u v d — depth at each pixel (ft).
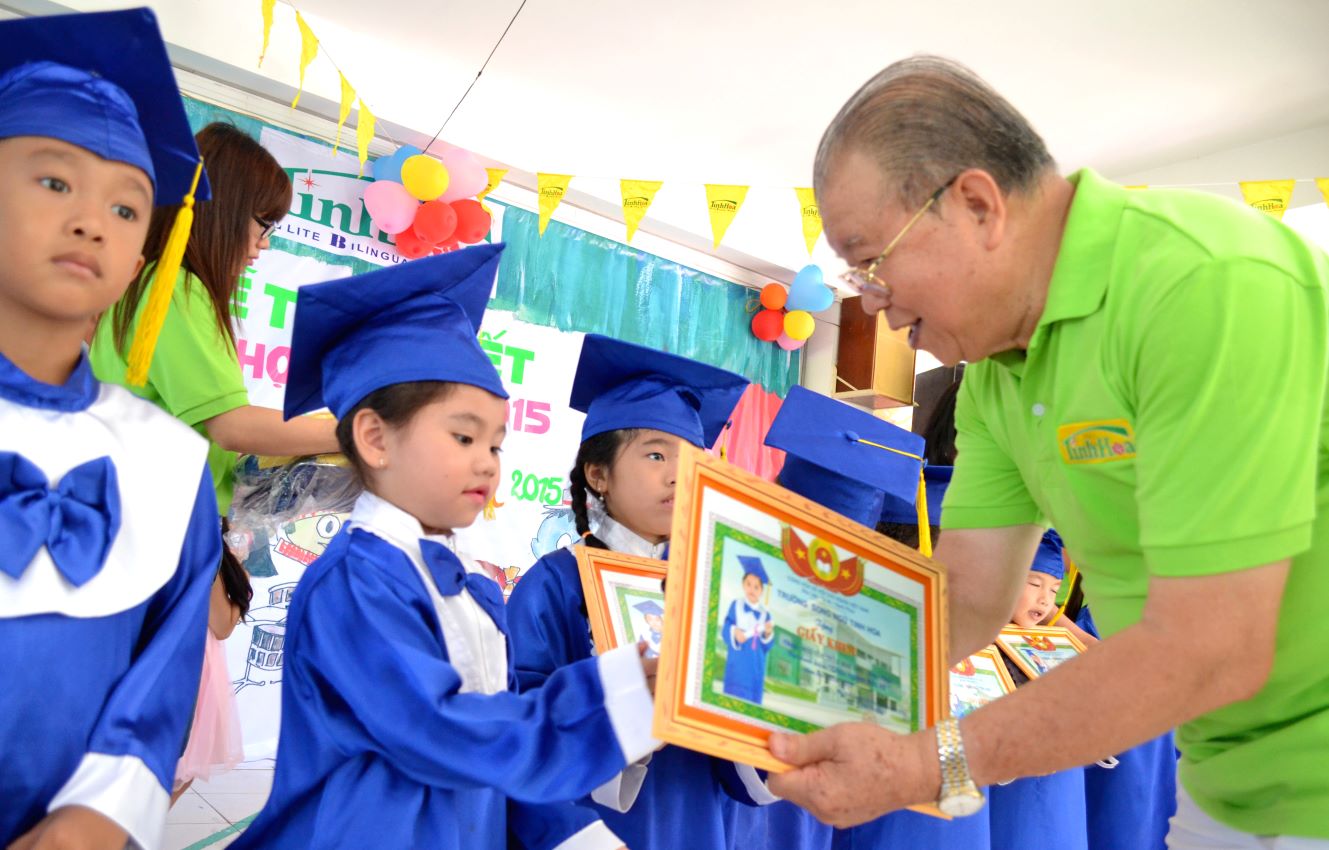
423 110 13.96
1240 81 13.83
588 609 5.30
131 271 3.71
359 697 3.95
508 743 3.84
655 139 16.11
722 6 12.57
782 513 4.27
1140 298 3.62
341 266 12.96
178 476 3.91
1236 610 3.34
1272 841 3.84
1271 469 3.33
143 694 3.63
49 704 3.36
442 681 3.94
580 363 6.61
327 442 6.68
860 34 13.06
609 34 13.30
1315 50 12.96
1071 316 3.83
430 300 4.78
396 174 12.85
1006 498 5.06
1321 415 3.51
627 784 4.94
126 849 3.45
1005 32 12.90
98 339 6.14
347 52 13.35
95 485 3.59
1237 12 12.25
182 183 4.37
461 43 13.60
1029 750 3.54
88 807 3.32
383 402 4.54
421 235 12.70
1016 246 3.93
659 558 6.22
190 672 3.87
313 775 4.14
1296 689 3.80
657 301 16.79
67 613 3.41
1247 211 3.81
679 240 17.07
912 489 7.29
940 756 3.60
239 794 10.52
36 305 3.47
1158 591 3.48
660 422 6.22
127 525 3.66
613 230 16.24
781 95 14.66
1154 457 3.52
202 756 9.48
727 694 3.76
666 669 3.57
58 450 3.56
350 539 4.42
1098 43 13.06
